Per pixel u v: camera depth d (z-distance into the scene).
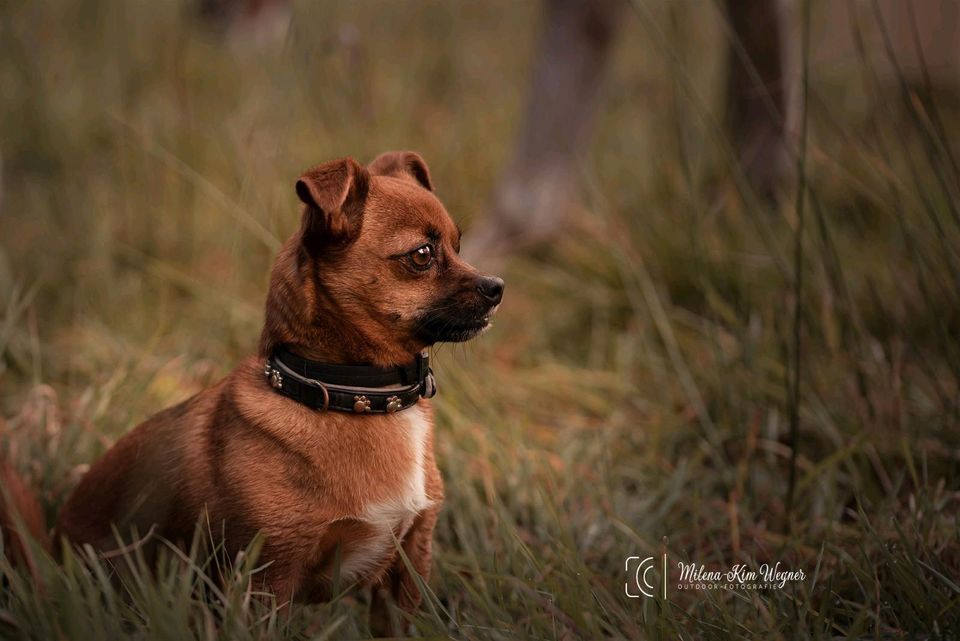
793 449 6.38
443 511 6.44
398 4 20.41
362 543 4.99
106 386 7.30
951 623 4.86
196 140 11.89
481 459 6.89
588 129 11.54
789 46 10.38
